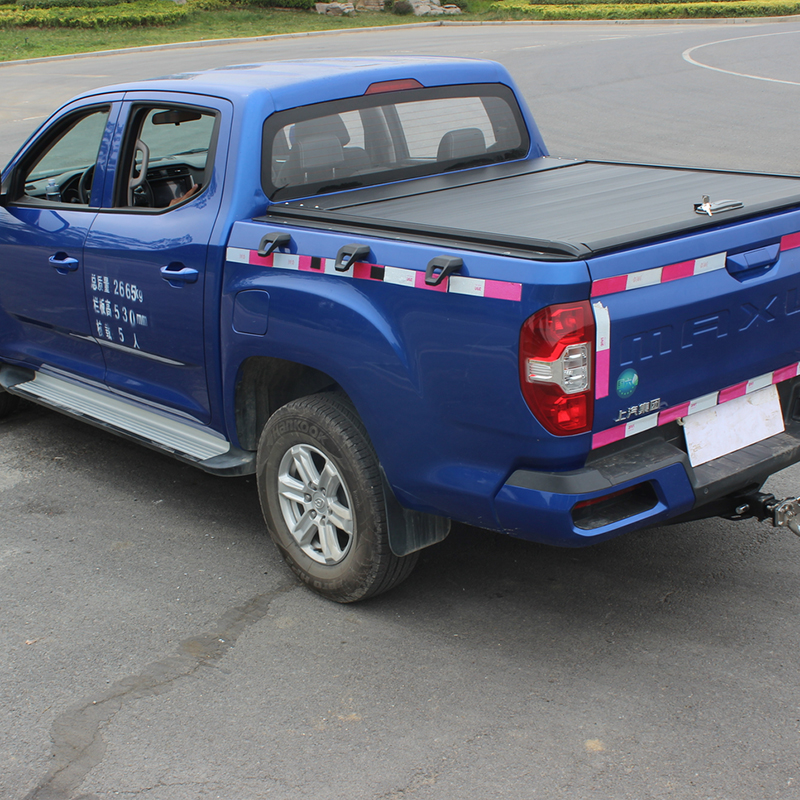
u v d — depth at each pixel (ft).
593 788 8.77
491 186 13.32
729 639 11.00
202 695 10.41
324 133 13.08
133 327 13.78
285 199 12.62
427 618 11.73
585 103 56.80
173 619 11.93
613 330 9.12
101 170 14.33
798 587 12.06
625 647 10.93
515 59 83.82
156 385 14.05
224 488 15.78
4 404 18.69
